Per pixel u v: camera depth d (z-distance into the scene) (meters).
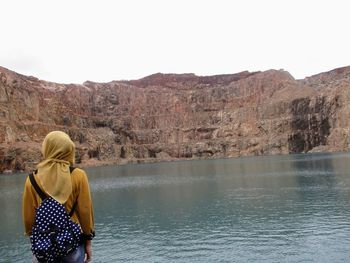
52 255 4.94
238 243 30.17
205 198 59.25
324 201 47.53
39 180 5.16
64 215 5.09
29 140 174.00
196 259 26.72
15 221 46.44
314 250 26.80
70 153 5.41
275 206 46.59
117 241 33.56
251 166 130.62
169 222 41.19
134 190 77.50
